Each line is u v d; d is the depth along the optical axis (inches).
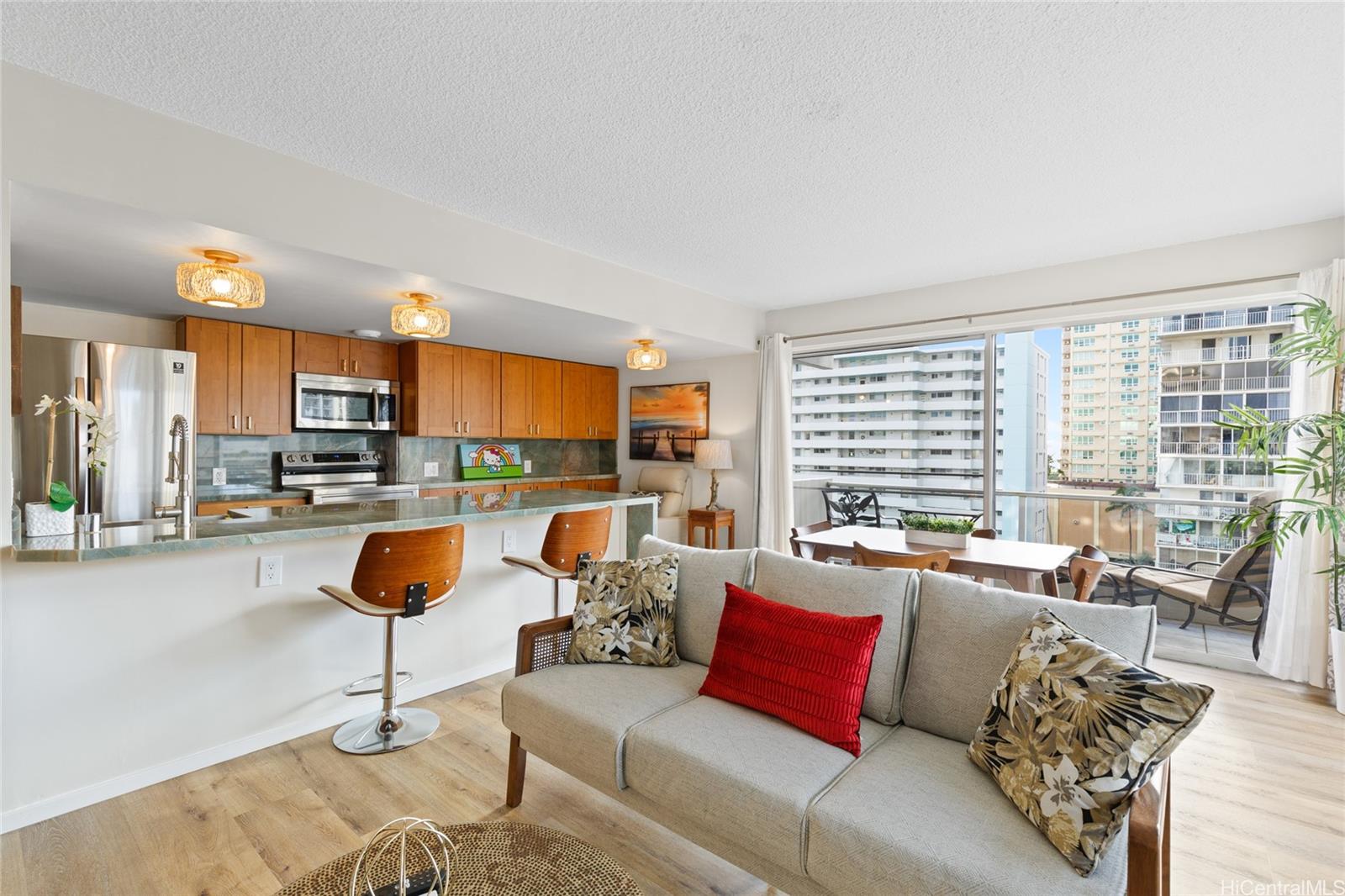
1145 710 45.9
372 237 113.3
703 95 84.2
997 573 114.9
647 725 68.1
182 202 91.1
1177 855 72.7
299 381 180.1
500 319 163.0
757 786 56.5
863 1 65.7
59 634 80.1
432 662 120.3
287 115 89.9
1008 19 68.4
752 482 222.7
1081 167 104.9
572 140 96.9
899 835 48.9
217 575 93.9
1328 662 122.6
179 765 89.6
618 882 46.4
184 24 70.0
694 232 137.7
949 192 115.1
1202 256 139.6
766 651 71.5
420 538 96.7
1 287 76.2
